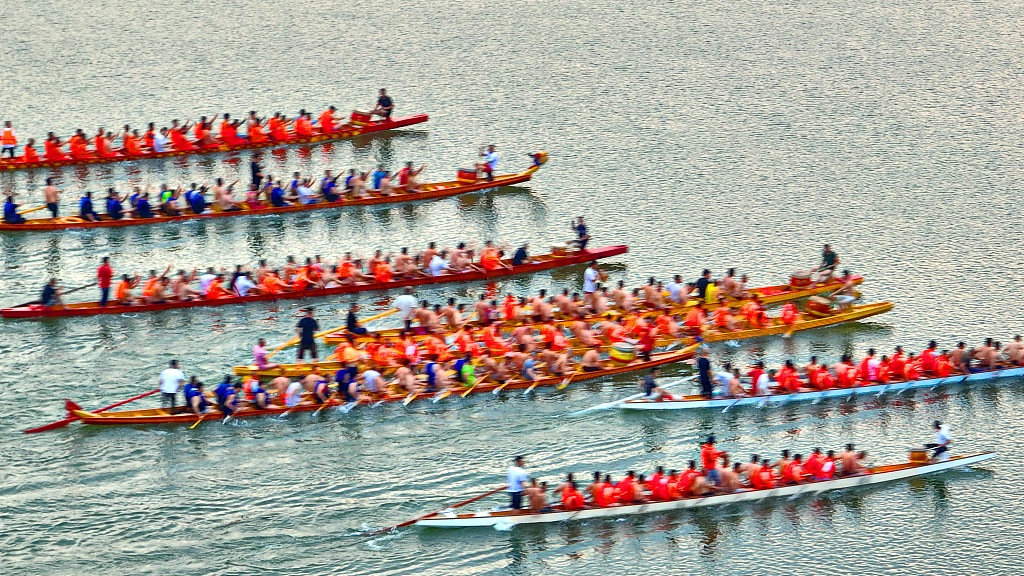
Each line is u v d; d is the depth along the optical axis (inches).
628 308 6796.3
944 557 5147.6
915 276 7421.3
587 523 5221.5
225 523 5172.2
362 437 5748.0
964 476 5610.2
